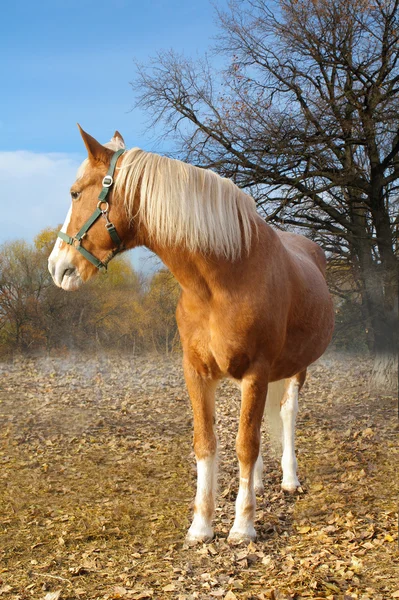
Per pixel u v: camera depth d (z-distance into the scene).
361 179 10.30
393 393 9.05
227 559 2.99
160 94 11.12
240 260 3.11
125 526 3.53
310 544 3.15
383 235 10.49
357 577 2.68
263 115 10.32
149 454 5.41
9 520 3.63
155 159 3.15
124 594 2.58
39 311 20.75
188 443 5.87
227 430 6.39
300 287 3.61
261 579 2.73
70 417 7.39
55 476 4.69
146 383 10.83
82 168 3.27
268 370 3.24
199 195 3.08
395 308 10.27
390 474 4.51
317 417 7.07
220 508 3.83
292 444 4.24
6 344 20.38
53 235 21.83
